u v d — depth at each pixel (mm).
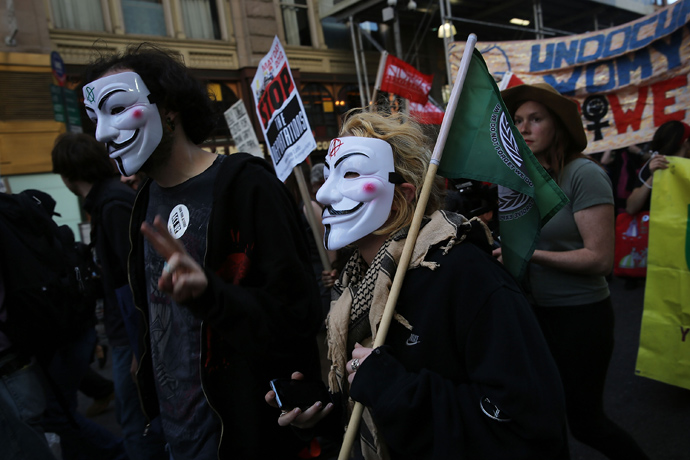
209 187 1548
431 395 1058
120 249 2344
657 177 2725
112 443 2709
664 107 4559
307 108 13461
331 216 1282
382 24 14250
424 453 1057
